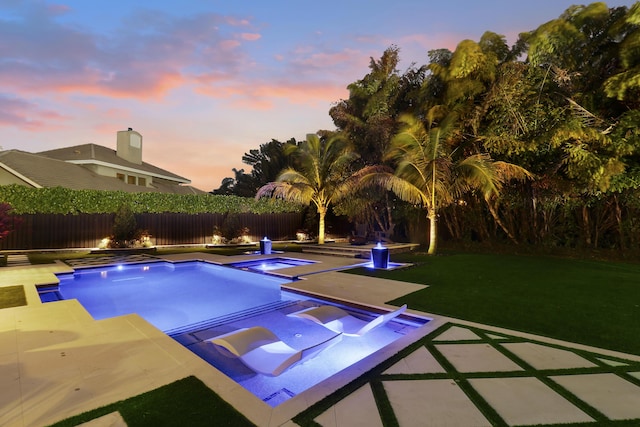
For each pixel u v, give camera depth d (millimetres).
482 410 2201
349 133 15641
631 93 8789
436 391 2455
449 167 10766
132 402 2262
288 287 6285
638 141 8203
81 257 11203
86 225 13055
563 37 9719
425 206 11773
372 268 8469
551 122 9828
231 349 3209
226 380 2596
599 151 9008
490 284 6375
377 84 14969
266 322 4867
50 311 4508
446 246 13391
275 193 15281
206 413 2143
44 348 3221
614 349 3275
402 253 11602
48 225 12281
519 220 11703
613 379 2635
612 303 4961
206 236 15977
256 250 14141
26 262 9703
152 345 3314
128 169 21109
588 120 9461
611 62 9680
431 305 4945
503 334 3691
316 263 9562
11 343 3348
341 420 2088
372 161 15148
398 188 10977
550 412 2178
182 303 6035
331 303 5477
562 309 4676
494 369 2820
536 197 10836
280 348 3379
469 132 12000
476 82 11172
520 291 5777
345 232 17922
